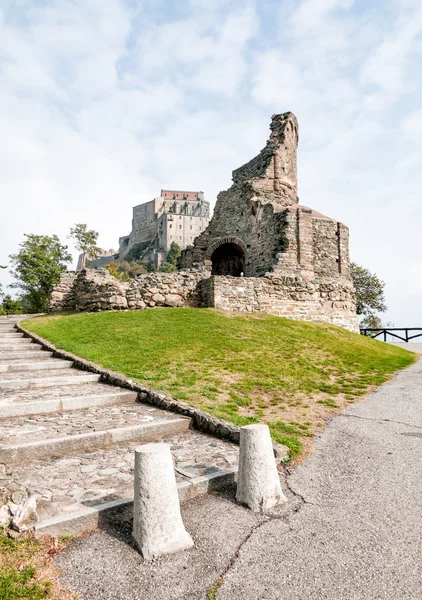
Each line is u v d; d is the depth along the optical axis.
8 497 3.89
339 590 2.88
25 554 3.17
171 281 16.94
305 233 18.66
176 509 3.48
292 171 24.20
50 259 46.53
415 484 4.56
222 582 2.96
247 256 22.53
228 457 5.21
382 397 8.56
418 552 3.31
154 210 121.94
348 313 20.03
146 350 10.60
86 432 5.68
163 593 2.84
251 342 12.20
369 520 3.83
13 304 46.69
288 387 8.91
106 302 16.03
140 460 3.50
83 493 4.04
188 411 6.70
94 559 3.20
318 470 5.02
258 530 3.67
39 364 9.67
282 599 2.79
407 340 25.92
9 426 5.95
